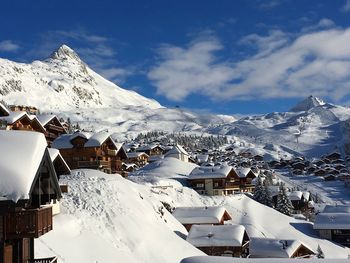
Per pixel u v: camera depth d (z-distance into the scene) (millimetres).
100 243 42688
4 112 33719
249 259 18781
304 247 60156
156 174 97812
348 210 88562
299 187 143000
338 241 79250
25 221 22203
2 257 21984
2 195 19844
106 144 77688
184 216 69188
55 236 39031
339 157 196875
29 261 25312
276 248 57656
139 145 187500
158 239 50719
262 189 95688
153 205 61875
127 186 59938
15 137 23125
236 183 94000
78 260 37156
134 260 43500
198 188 90062
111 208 50906
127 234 47781
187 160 127500
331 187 144375
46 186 26172
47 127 75562
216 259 19297
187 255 50875
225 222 74188
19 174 20516
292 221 83688
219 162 169625
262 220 80375
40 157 22359
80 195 51562
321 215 82812
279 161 193500
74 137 74500
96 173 60875
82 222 45719
